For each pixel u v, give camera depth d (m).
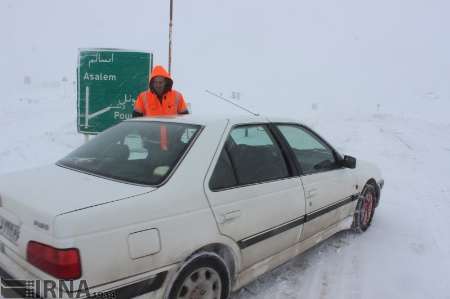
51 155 7.89
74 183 2.34
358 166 4.34
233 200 2.57
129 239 2.01
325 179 3.56
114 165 2.60
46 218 1.89
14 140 9.22
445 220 5.09
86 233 1.88
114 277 1.96
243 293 3.05
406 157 9.69
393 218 5.07
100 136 3.14
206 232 2.36
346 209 4.01
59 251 1.81
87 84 6.53
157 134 2.80
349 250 3.98
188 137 2.66
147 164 2.50
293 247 3.23
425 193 6.45
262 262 2.91
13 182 2.42
